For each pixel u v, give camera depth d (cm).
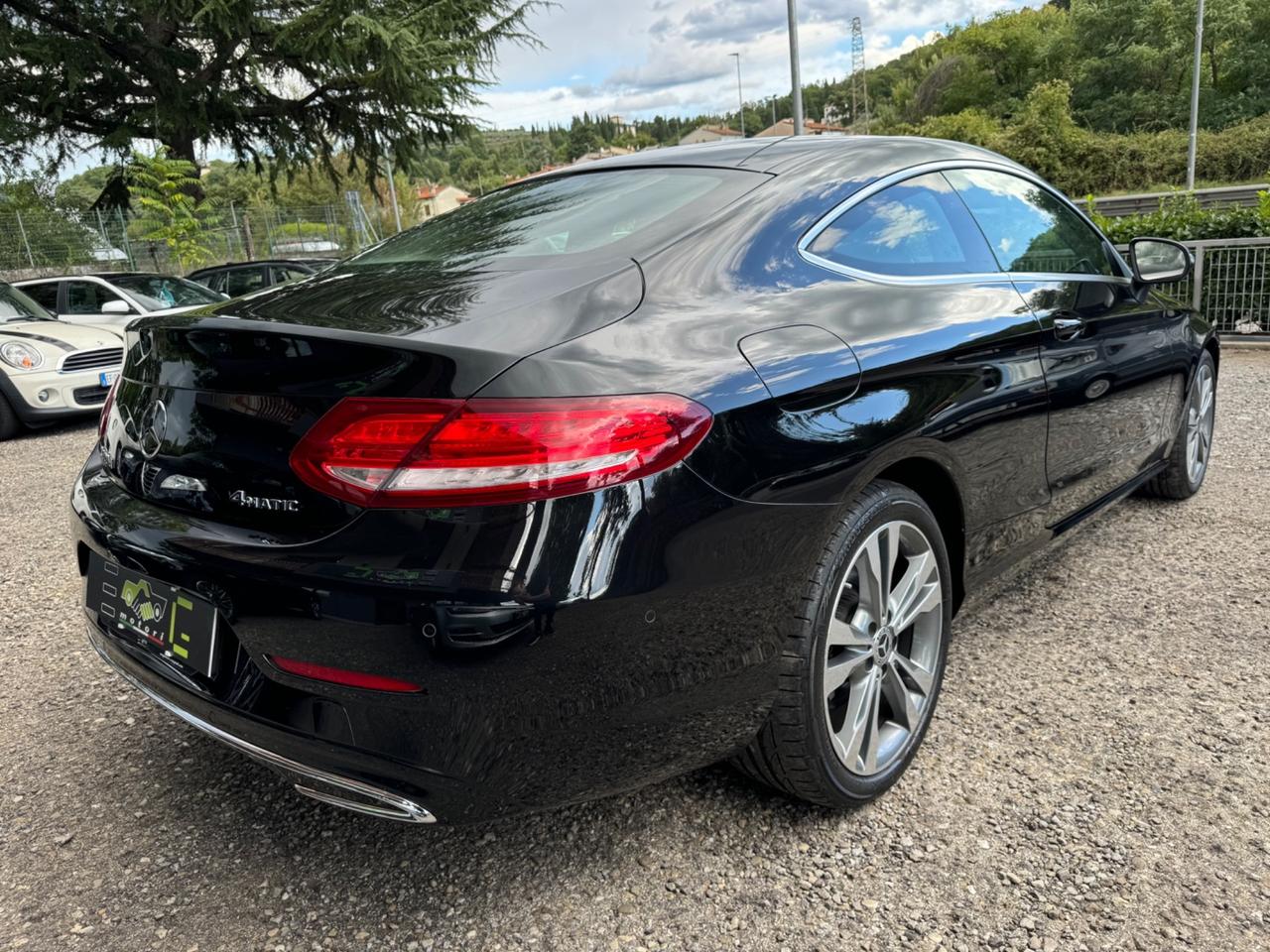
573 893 178
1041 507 259
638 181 226
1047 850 183
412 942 168
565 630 141
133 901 181
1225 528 358
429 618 138
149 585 179
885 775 200
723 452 156
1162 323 331
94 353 751
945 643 218
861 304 199
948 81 8450
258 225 2433
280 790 219
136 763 232
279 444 152
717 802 204
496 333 152
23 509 487
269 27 1862
